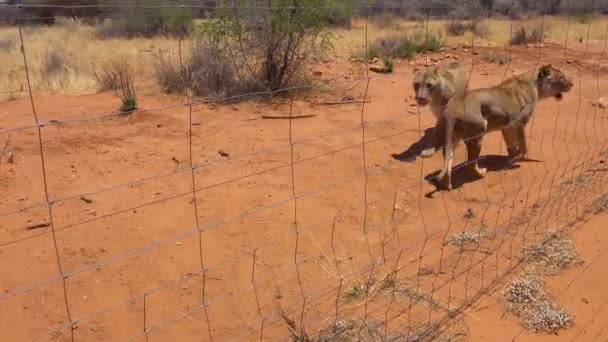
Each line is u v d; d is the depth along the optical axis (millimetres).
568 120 9391
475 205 6125
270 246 5121
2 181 6578
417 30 22594
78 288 4473
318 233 5375
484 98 6676
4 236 5219
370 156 7406
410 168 7090
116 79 11547
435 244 5191
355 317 4055
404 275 4637
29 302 4277
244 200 6020
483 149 7973
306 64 12438
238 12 10883
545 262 4781
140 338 3945
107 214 5695
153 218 5609
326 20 11703
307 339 3758
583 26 25625
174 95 10875
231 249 5066
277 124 8852
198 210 5789
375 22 25906
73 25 23781
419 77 6637
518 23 25547
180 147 7785
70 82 11586
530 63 15266
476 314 4105
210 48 11352
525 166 7277
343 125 8742
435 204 6168
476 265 4770
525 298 4230
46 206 5863
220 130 8555
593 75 13711
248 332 3975
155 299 4367
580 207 5906
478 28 23125
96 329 4039
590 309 4195
